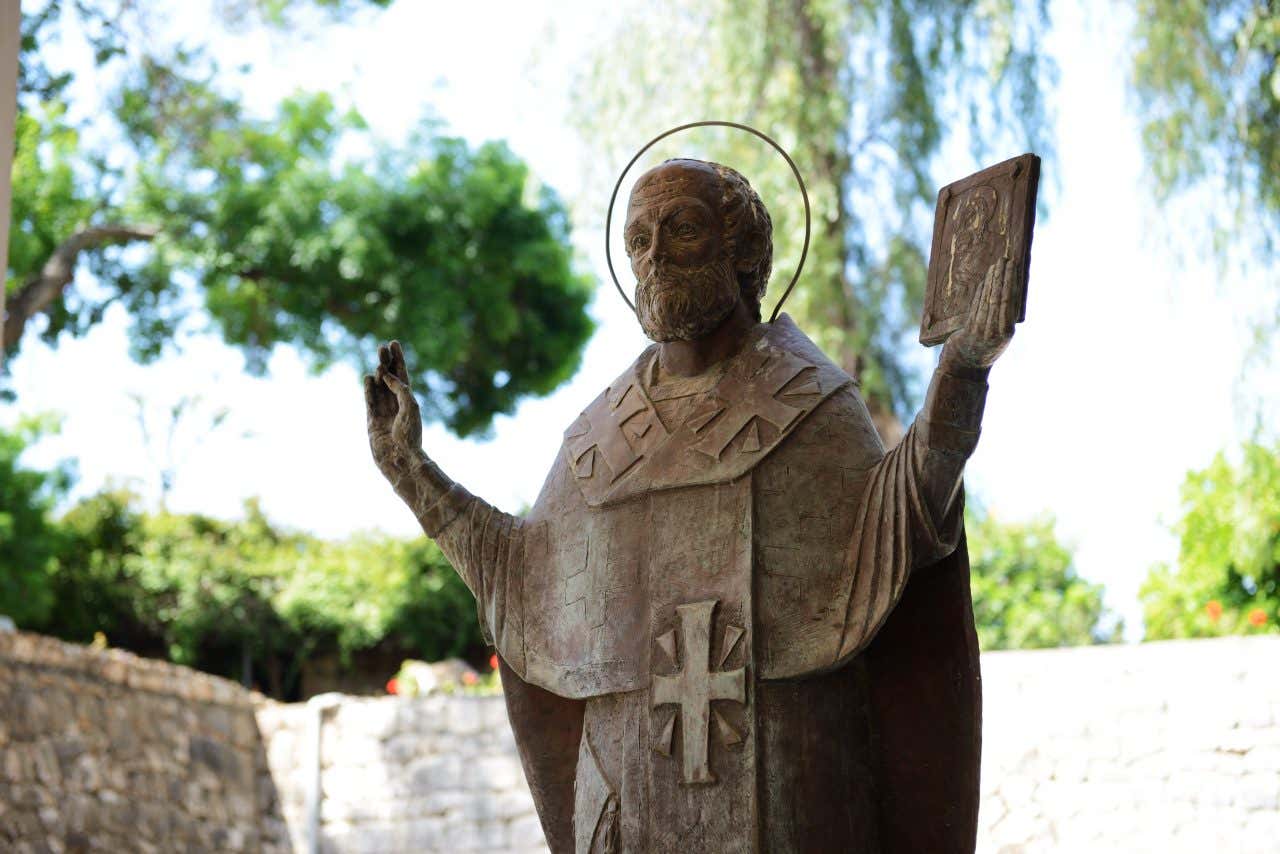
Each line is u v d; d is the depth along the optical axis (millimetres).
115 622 17297
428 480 4020
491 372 18078
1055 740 9469
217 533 17750
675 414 3834
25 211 16422
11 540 16516
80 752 10258
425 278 16891
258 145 16875
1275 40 12617
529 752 4027
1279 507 11906
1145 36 12836
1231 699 9141
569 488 3883
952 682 3658
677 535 3648
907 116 13594
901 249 13742
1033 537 13922
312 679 17297
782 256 13672
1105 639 12844
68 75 15461
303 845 11336
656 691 3564
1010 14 13445
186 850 10805
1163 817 9141
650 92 14094
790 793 3494
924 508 3477
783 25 14008
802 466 3637
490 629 3918
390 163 17203
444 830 11148
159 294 16922
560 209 17984
